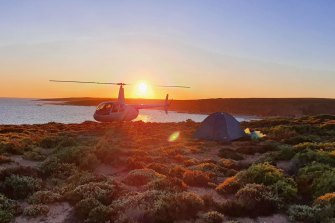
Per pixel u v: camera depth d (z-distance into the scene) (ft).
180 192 43.70
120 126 133.28
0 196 39.60
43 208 37.60
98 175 50.14
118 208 37.32
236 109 624.59
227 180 49.80
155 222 35.06
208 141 95.14
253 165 56.80
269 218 38.68
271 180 48.85
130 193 42.63
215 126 98.27
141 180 49.11
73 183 46.96
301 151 66.33
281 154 68.39
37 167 53.26
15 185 43.09
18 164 57.98
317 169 52.54
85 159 57.26
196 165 62.75
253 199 41.24
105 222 34.71
